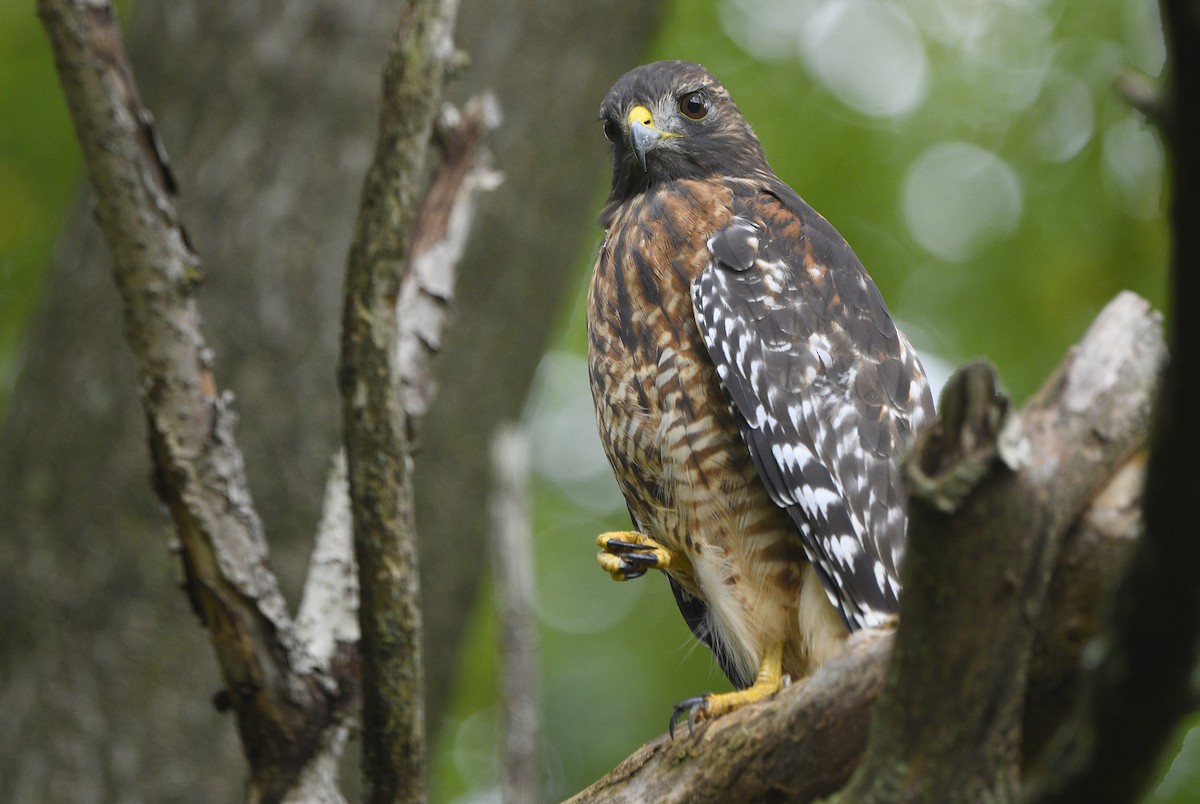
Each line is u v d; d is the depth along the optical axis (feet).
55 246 38.60
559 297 39.58
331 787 23.61
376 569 21.90
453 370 36.99
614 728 51.21
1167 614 11.66
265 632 22.74
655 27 41.37
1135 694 12.21
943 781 15.11
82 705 33.37
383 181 21.61
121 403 35.09
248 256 35.78
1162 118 10.06
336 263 35.99
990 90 52.90
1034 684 15.78
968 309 51.60
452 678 37.32
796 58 53.31
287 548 34.35
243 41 37.06
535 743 29.96
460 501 37.09
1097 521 15.02
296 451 34.83
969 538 13.93
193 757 33.30
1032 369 51.11
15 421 35.96
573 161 39.19
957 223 52.85
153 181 21.93
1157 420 11.18
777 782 19.01
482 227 37.50
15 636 34.17
